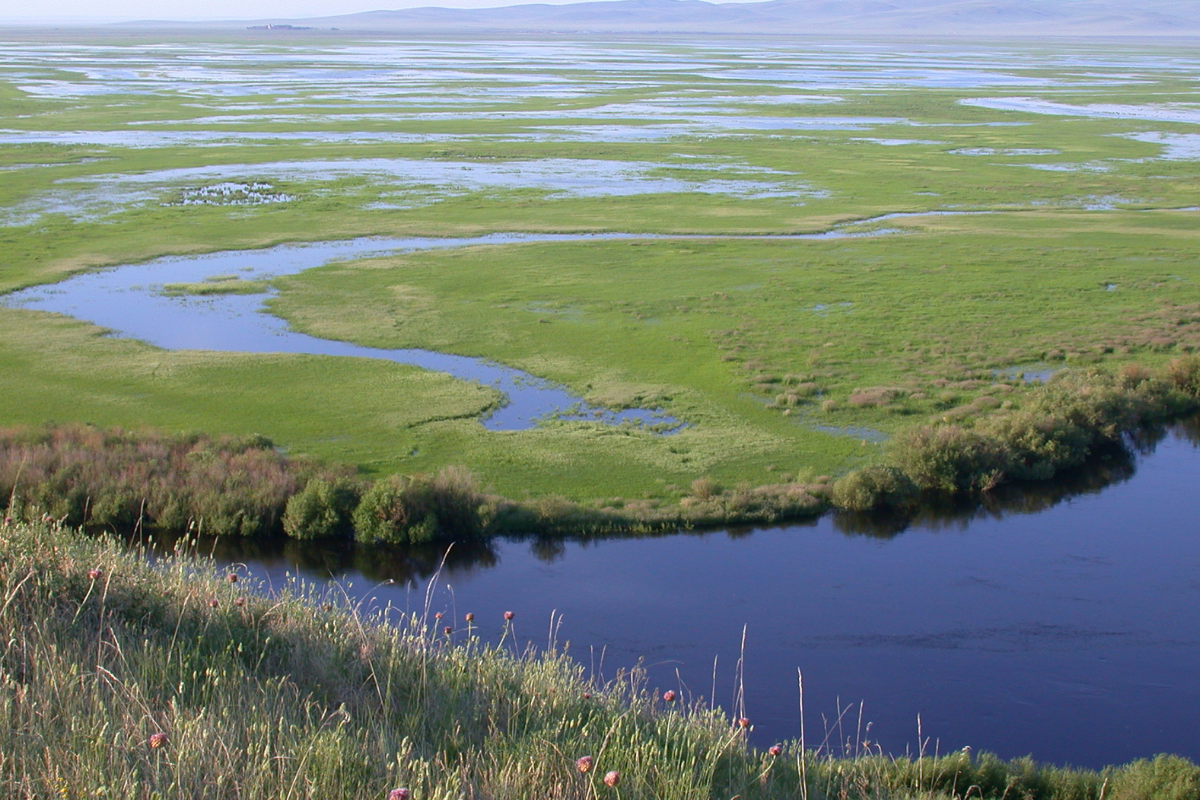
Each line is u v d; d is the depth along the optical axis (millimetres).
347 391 30438
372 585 20312
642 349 35438
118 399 29297
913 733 15422
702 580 20469
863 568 21078
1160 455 28094
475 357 34438
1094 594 20000
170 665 9992
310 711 9875
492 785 8883
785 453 26656
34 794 7453
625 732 10688
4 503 22094
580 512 22766
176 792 7766
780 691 16484
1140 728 15656
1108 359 35062
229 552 21688
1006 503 24719
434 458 25719
